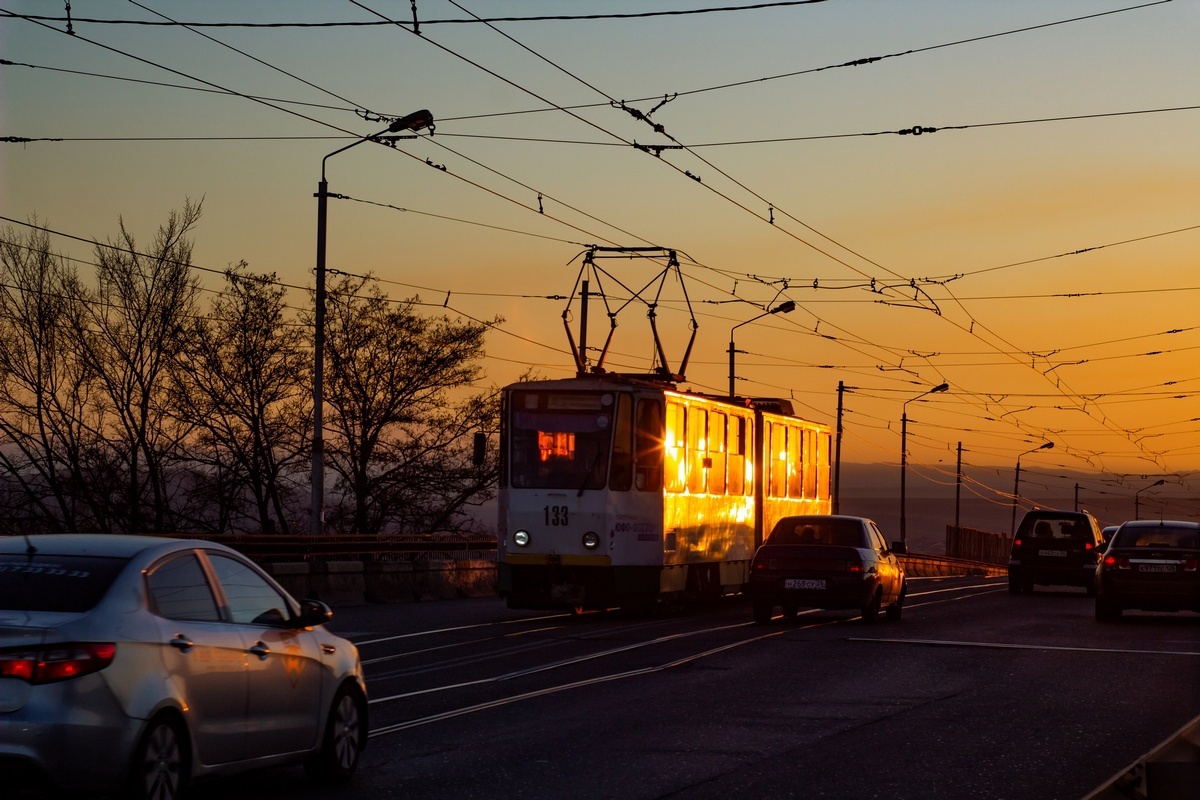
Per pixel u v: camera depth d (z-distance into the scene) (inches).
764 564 828.6
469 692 499.5
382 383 1879.9
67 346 1572.3
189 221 1675.7
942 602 1113.4
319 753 322.0
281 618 319.6
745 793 316.8
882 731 410.3
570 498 852.6
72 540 286.5
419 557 1416.1
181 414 1672.0
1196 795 207.8
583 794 315.3
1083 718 438.3
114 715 255.0
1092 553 1259.8
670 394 883.4
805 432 1208.8
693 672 565.0
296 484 1796.3
